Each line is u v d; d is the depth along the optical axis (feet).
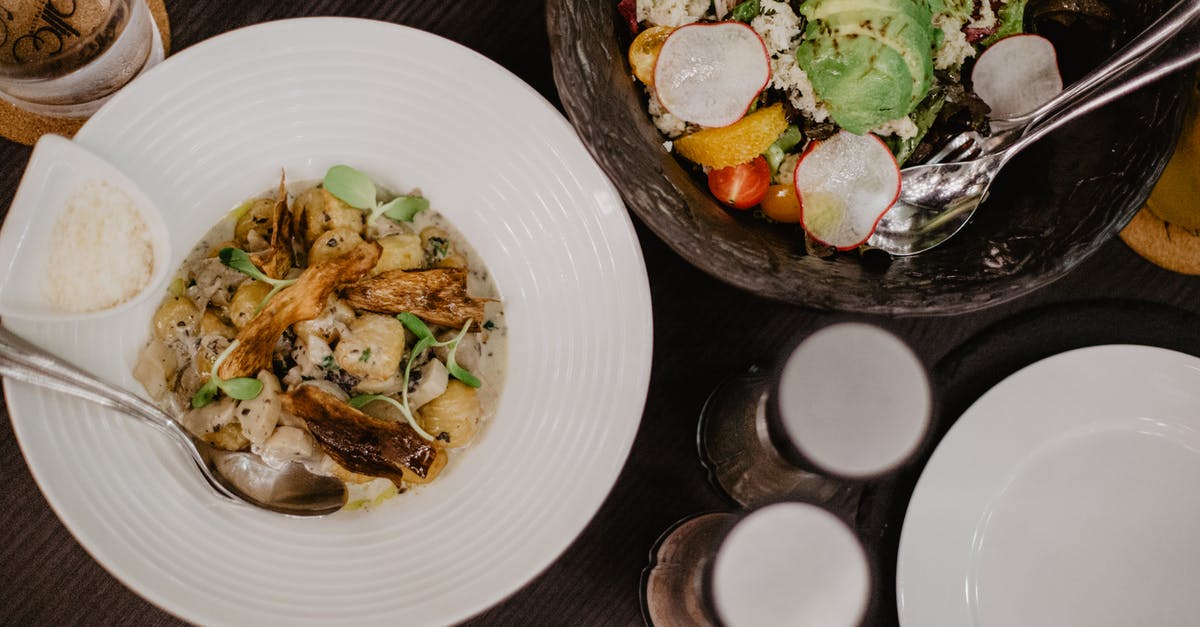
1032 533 2.13
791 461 2.01
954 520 2.10
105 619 2.09
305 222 2.04
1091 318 2.18
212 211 2.05
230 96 2.00
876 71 1.97
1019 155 2.06
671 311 2.18
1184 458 2.11
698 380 2.19
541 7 2.14
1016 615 2.13
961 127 2.06
